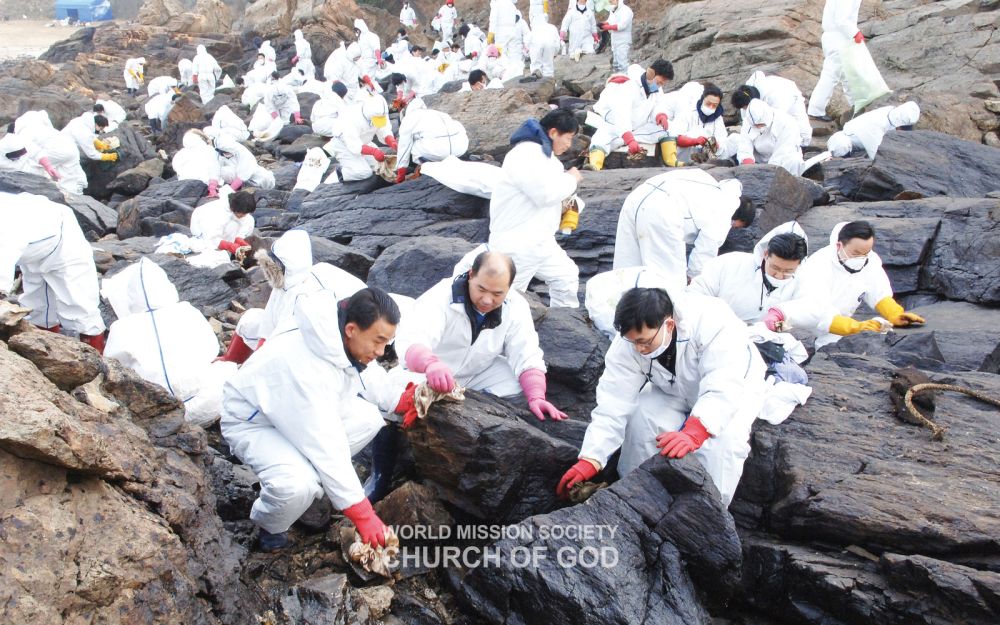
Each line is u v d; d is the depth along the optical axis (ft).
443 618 12.34
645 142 32.24
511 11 68.08
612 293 16.78
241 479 14.01
